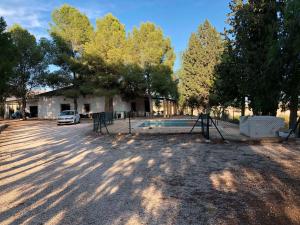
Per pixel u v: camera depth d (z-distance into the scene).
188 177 7.34
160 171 8.03
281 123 14.18
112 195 6.06
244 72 16.17
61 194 6.19
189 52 44.03
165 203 5.54
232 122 25.94
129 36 39.12
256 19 16.11
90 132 18.66
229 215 4.90
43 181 7.26
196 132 16.41
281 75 11.45
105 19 37.25
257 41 16.70
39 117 44.78
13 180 7.43
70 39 38.75
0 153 11.82
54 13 38.59
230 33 17.62
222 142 13.02
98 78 36.16
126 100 41.84
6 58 21.09
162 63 37.62
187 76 44.31
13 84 38.50
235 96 19.05
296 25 8.21
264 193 5.99
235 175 7.42
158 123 25.25
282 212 4.98
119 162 9.36
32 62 39.12
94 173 7.96
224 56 19.44
